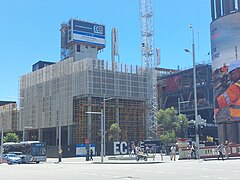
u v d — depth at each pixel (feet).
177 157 165.48
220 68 235.81
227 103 231.30
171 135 256.73
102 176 70.79
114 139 267.39
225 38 233.35
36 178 69.72
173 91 387.75
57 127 297.74
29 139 347.15
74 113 286.66
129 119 297.74
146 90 312.29
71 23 436.76
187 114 377.30
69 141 288.10
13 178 70.64
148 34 402.93
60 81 302.45
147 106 309.42
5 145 204.13
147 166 104.42
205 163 108.78
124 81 298.76
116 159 175.63
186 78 376.48
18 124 358.02
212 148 142.61
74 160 190.19
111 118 287.89
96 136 277.23
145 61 398.21
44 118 315.58
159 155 205.98
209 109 350.64
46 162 181.27
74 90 286.87
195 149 143.74
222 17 236.22
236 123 241.55
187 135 314.35
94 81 280.72
